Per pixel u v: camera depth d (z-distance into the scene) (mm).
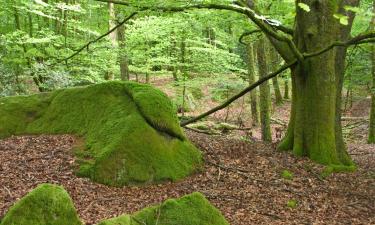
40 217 4047
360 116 26531
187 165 9484
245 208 7801
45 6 13914
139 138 9078
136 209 7188
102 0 10648
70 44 15945
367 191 9477
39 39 14117
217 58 19219
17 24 16609
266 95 15180
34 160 8773
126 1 10750
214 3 10156
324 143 11242
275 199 8453
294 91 12133
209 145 11320
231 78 22578
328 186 9594
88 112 10211
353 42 9750
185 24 14891
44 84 14703
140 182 8609
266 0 12672
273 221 7305
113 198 7711
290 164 10711
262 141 14180
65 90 10969
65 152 9180
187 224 4699
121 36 16734
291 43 10641
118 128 9258
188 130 14531
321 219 7656
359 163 12602
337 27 11414
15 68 15398
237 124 22594
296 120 11750
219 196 8266
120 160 8664
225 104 12969
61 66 15312
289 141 12062
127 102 9922
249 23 12148
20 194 7137
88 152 9039
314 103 11414
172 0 10312
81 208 6938
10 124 10398
